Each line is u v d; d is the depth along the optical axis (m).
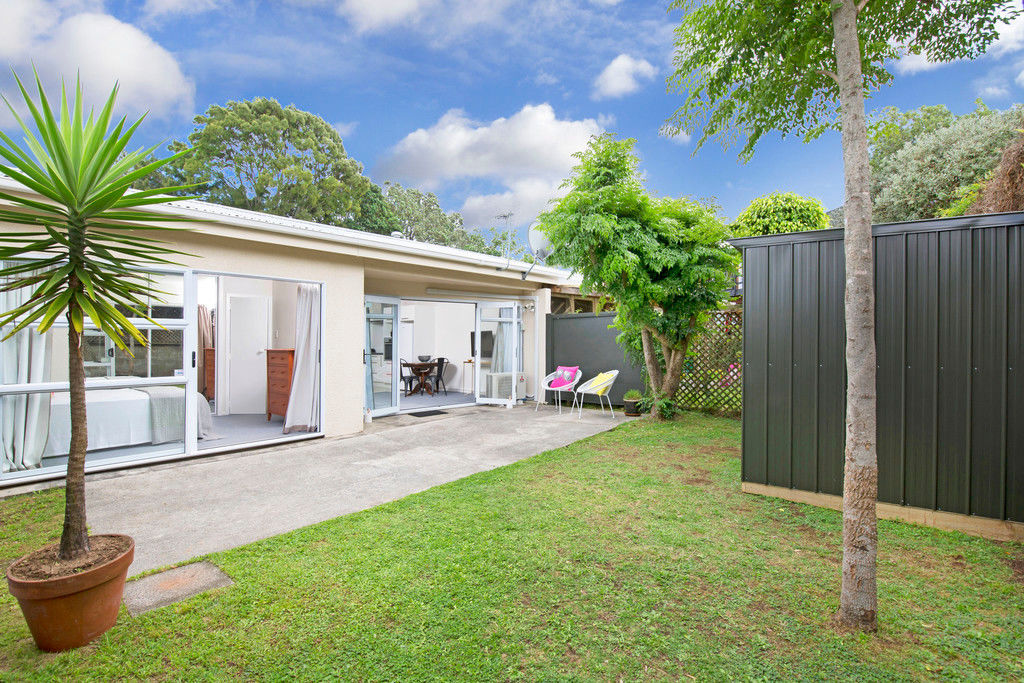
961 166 12.38
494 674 1.96
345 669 2.00
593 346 9.60
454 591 2.58
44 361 4.64
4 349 4.43
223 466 5.14
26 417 4.57
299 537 3.27
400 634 2.22
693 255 6.80
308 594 2.56
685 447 5.78
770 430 4.09
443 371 12.73
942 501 3.41
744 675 1.96
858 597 2.25
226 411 8.37
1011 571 2.80
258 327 8.70
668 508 3.82
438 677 1.95
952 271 3.36
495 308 9.93
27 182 2.10
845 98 2.32
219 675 1.97
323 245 6.37
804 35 2.96
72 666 2.04
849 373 2.31
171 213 4.97
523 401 10.12
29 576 2.08
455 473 4.87
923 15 3.07
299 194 23.80
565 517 3.63
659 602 2.48
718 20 3.07
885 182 14.35
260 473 4.87
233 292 8.45
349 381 6.87
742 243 4.21
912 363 3.50
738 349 7.55
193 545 3.21
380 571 2.79
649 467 4.97
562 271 10.22
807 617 2.35
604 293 7.54
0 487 4.34
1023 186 4.49
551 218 6.95
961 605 2.45
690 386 8.18
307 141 25.09
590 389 8.43
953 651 2.10
